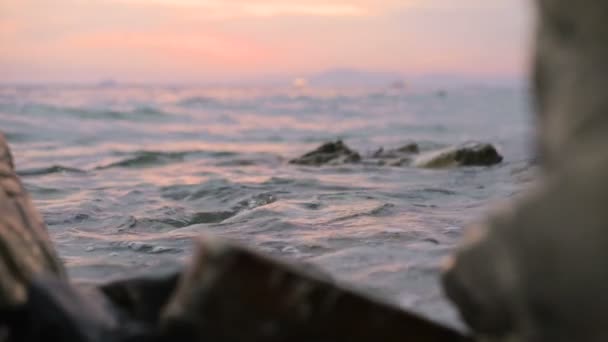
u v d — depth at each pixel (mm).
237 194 6844
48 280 1955
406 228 4574
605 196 1312
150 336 1769
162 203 6484
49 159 12188
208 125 22828
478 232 1650
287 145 16359
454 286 1721
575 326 1349
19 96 45094
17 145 14570
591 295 1310
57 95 53312
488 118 29953
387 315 1803
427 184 7613
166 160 11570
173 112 27062
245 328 1740
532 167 8422
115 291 2102
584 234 1320
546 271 1382
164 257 4020
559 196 1390
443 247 3908
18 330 1893
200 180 8359
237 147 15453
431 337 1817
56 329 1835
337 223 4871
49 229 5129
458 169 9219
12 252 2389
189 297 1763
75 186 8031
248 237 4438
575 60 1477
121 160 11125
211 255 1765
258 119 27078
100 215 5785
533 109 1637
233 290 1742
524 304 1452
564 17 1505
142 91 82312
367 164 10102
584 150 1396
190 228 4879
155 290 2084
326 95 64000
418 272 3328
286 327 1748
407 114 32531
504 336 1587
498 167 9258
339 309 1776
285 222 4887
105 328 1848
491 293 1571
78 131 18094
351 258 3672
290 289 1754
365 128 22406
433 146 15312
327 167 9789
